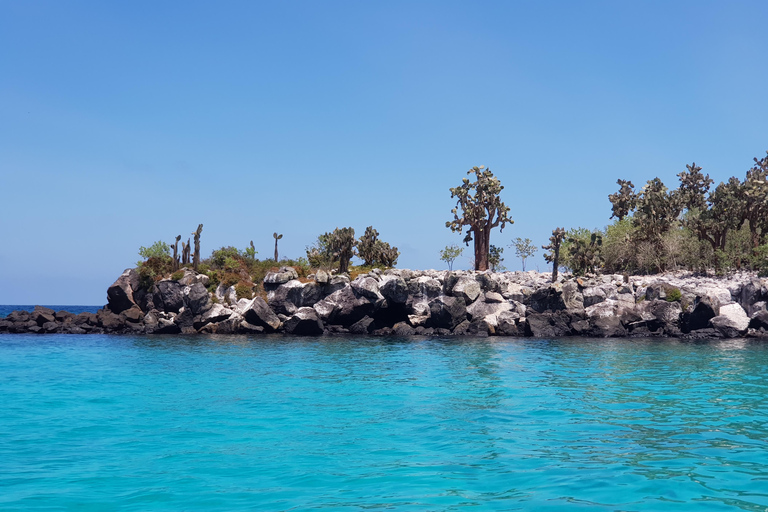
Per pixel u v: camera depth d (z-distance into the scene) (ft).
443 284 173.06
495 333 162.71
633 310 158.61
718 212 196.24
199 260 199.41
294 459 36.47
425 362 93.91
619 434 42.80
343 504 27.94
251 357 102.47
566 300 166.09
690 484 30.71
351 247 182.80
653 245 205.87
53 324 170.81
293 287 171.42
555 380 72.28
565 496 28.89
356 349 118.83
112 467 34.78
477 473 33.04
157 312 173.99
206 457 36.94
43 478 32.63
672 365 88.33
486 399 58.59
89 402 57.31
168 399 58.95
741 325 147.74
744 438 41.22
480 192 213.87
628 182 252.62
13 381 71.92
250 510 27.22
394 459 36.32
